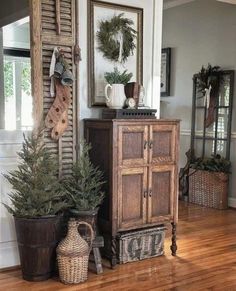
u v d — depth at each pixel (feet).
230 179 16.25
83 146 9.98
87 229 9.34
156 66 11.91
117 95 10.31
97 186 9.70
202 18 17.06
